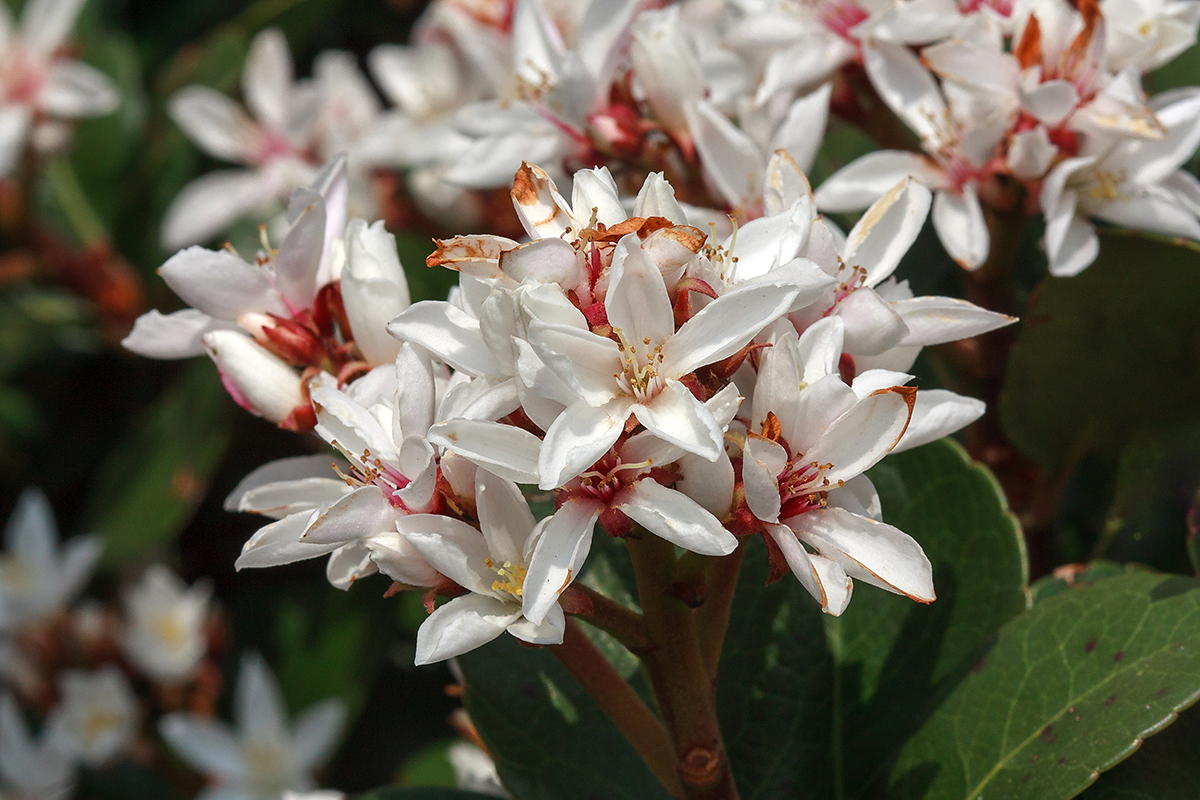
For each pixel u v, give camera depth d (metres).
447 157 0.35
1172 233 0.26
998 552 0.25
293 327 0.24
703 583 0.22
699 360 0.22
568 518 0.22
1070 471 0.27
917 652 0.25
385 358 0.24
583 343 0.22
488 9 0.37
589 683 0.23
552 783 0.25
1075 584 0.26
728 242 0.23
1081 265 0.25
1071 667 0.24
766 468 0.22
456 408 0.22
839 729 0.25
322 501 0.23
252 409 0.24
